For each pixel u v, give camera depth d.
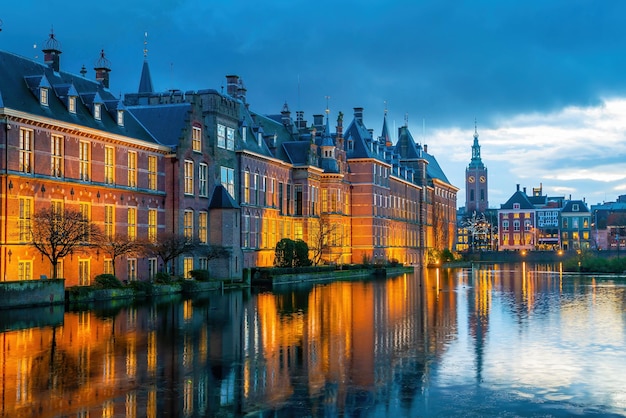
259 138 87.44
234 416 18.44
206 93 73.06
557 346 28.84
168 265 64.94
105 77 70.75
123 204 60.28
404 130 150.88
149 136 67.12
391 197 127.38
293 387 21.50
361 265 99.06
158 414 18.55
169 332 32.38
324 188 100.56
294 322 36.50
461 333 32.59
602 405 19.55
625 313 41.41
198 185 69.56
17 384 21.66
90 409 18.92
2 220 47.47
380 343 29.52
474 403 19.72
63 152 53.44
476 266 145.62
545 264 161.50
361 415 18.58
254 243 82.44
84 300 47.72
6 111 47.25
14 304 42.78
